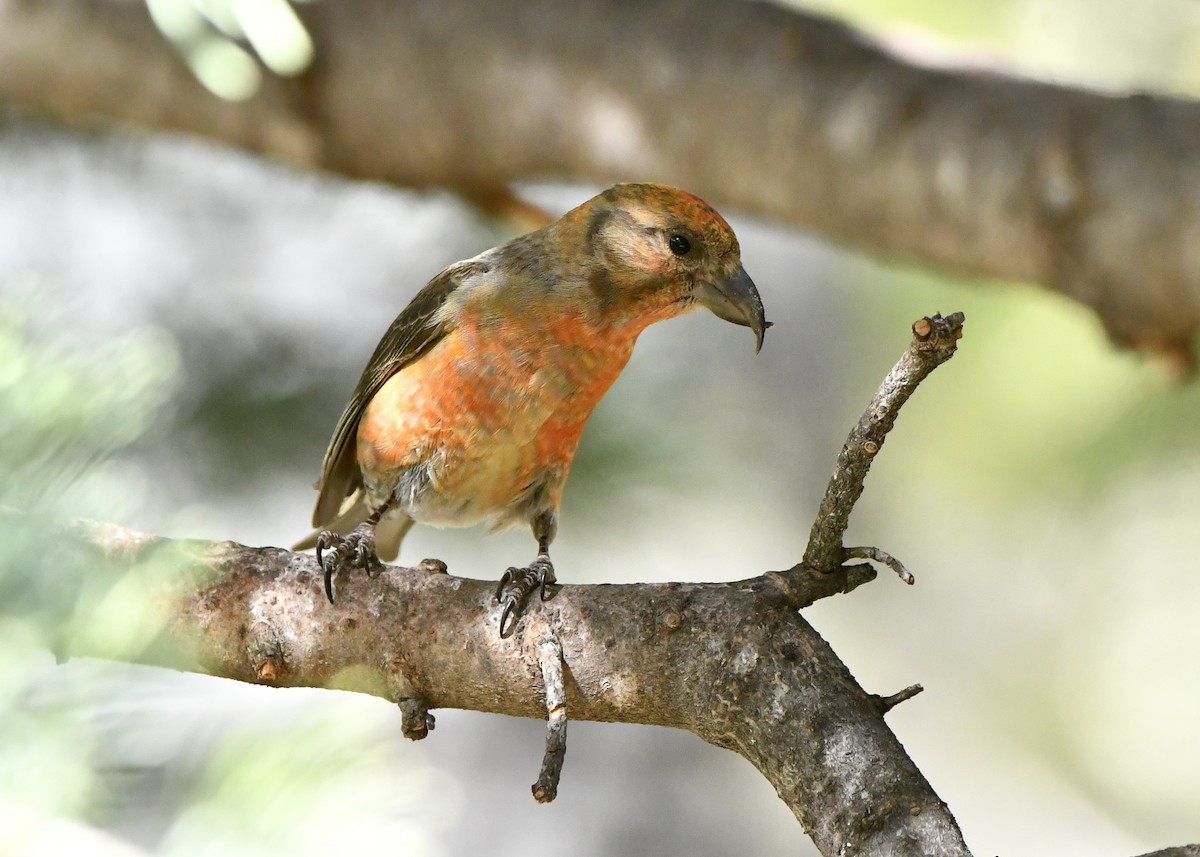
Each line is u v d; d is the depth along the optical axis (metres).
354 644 5.80
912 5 12.55
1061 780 18.55
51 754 4.54
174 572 5.66
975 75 9.46
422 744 15.31
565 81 10.02
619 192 8.34
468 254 12.13
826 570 5.43
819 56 9.68
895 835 4.81
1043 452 14.52
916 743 18.80
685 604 5.47
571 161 10.32
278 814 4.91
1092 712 18.55
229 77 9.91
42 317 5.43
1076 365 13.93
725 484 11.66
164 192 11.66
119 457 8.05
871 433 4.93
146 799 5.01
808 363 18.28
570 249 8.25
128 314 10.40
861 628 19.05
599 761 15.69
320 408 10.21
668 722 5.57
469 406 8.17
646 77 9.91
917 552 18.25
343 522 9.58
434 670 5.75
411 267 12.03
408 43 10.16
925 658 18.97
